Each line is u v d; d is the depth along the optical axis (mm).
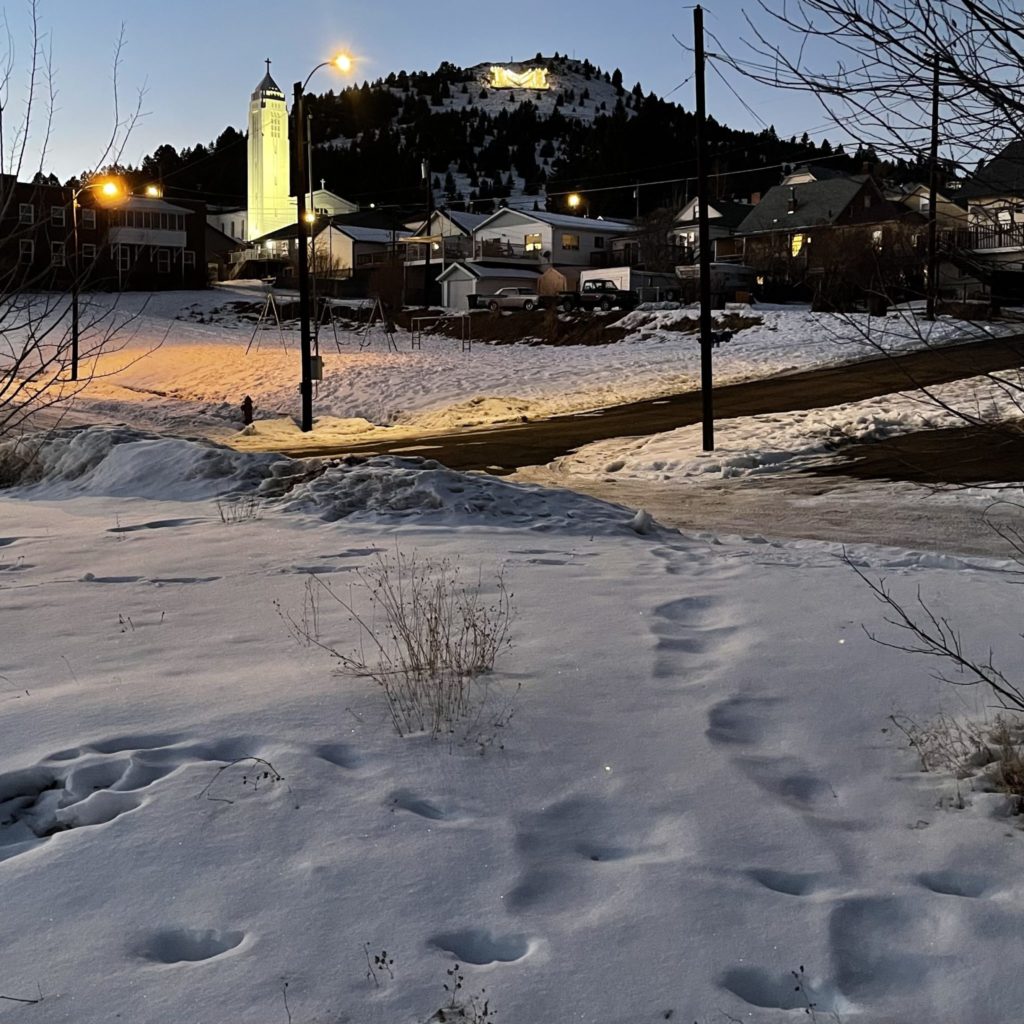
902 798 4219
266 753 4527
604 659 5938
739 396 30109
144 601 7555
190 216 76188
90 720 4930
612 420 27734
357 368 42156
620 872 3537
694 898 3354
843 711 5203
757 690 5477
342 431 29234
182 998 2840
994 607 7285
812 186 58750
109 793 4070
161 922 3232
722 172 31516
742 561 9117
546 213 82938
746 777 4344
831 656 6047
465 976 2949
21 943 3121
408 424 32250
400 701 5195
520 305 59156
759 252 56031
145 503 12977
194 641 6430
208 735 4742
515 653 6047
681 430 23375
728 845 3750
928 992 2941
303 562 9008
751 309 46438
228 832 3783
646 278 63375
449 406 34062
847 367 34156
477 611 7020
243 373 42781
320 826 3838
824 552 10102
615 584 7953
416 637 6262
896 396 23891
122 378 42438
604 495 16688
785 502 15375
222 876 3490
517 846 3707
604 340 47625
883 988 2973
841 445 19984
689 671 5801
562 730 4852
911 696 5414
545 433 26000
